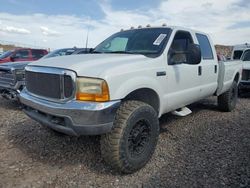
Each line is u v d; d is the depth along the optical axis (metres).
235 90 7.08
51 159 3.86
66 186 3.18
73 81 3.13
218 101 6.86
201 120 6.02
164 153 4.12
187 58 4.42
